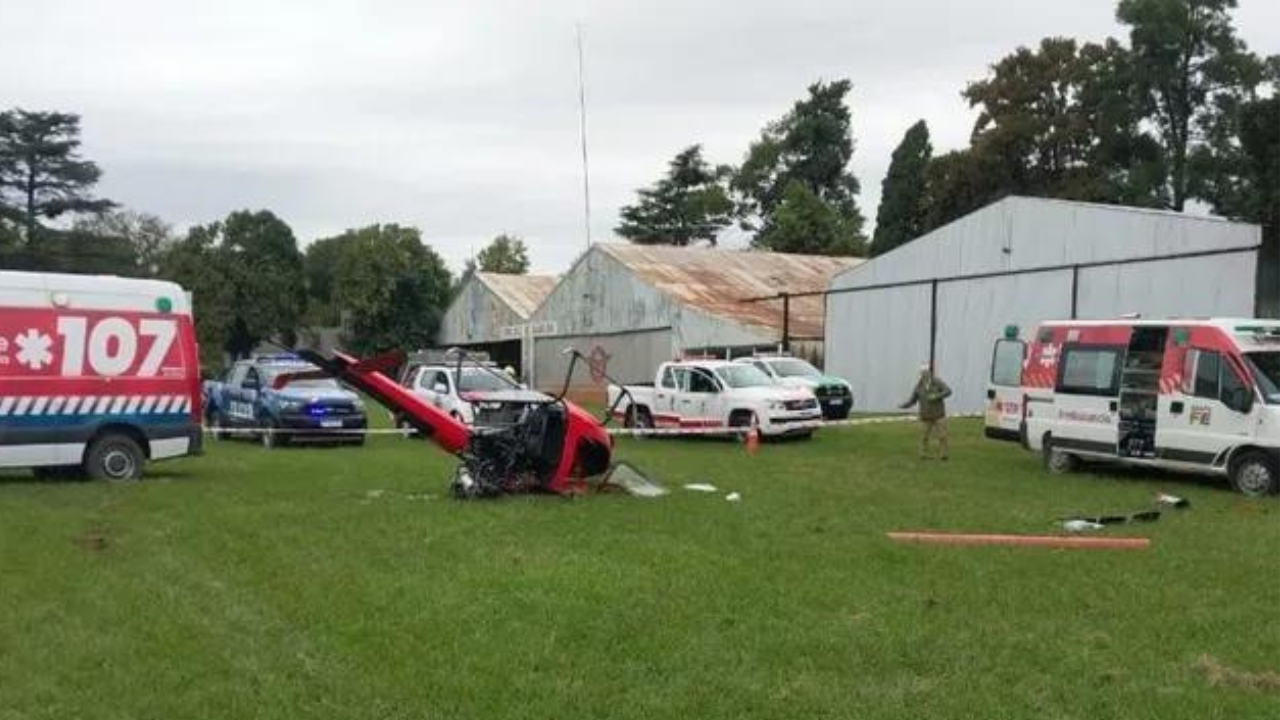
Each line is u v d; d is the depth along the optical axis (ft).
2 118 222.28
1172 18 179.83
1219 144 178.29
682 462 65.72
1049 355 61.11
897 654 22.65
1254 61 179.73
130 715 19.03
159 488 50.26
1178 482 55.52
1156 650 23.25
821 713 19.17
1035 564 32.40
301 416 80.48
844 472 59.72
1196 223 93.76
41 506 43.88
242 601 27.17
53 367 51.39
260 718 18.84
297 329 213.46
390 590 28.17
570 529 38.06
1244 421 51.44
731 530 38.17
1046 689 20.49
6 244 213.25
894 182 217.97
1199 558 33.71
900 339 119.14
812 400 81.61
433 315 212.84
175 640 23.58
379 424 110.52
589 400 143.23
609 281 152.76
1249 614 26.37
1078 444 58.75
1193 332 54.03
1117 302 99.71
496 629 24.47
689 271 152.25
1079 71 190.19
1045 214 105.50
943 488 52.24
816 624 25.03
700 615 25.76
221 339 202.08
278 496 47.65
